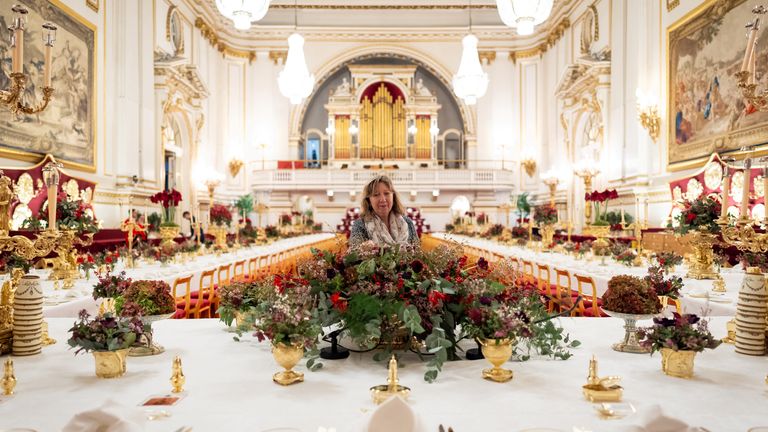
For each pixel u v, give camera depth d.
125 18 13.73
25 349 2.35
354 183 22.88
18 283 2.40
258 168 23.34
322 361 2.28
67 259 5.41
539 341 2.29
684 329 2.04
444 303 2.30
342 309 2.22
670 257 5.48
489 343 1.99
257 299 2.66
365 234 3.10
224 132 22.45
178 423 1.61
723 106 10.07
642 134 13.23
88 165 12.12
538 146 22.83
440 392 1.88
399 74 24.75
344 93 24.84
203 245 10.48
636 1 13.88
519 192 23.38
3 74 9.27
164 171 17.83
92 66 12.31
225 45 22.55
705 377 2.03
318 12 23.56
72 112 11.47
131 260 7.12
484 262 2.53
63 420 1.65
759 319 2.31
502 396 1.83
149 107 15.00
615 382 1.89
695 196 10.62
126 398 1.83
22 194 9.66
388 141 25.02
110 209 13.21
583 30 17.64
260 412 1.69
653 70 12.90
